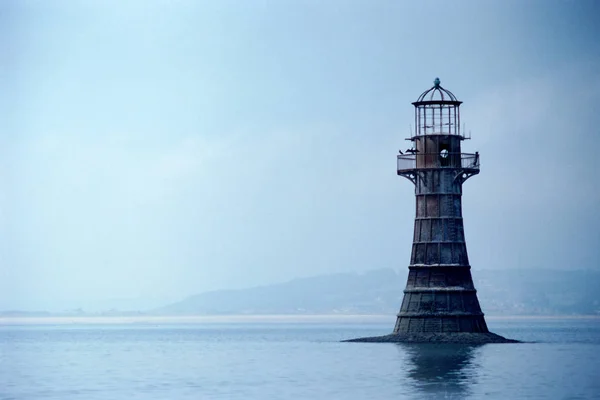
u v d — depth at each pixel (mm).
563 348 168625
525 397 100750
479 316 150250
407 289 149875
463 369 124188
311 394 104312
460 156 147750
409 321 149875
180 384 115500
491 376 117125
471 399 99688
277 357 156375
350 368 127625
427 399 99812
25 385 117375
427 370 123125
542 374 119000
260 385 112750
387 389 107188
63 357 168875
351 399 99938
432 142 147375
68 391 110750
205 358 159625
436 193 147000
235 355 165625
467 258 148750
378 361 134625
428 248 147625
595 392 104375
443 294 147125
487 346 148125
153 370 135750
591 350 163500
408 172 148875
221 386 112750
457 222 147625
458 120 148375
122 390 110625
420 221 148250
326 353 158000
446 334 147875
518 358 136750
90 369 139125
